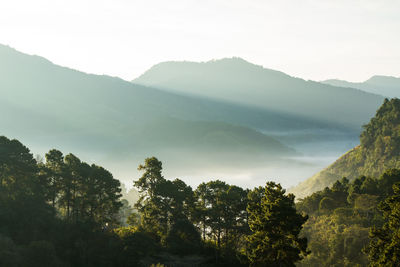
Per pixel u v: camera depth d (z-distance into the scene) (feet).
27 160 206.18
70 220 205.05
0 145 196.03
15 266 143.95
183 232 204.03
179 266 179.42
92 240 185.78
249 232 188.96
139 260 180.86
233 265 184.55
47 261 152.35
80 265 165.17
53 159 207.82
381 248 106.22
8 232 167.94
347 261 193.16
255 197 184.65
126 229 204.54
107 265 169.58
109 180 206.18
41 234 174.70
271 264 119.14
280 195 123.03
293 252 113.60
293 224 115.96
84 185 206.49
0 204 185.06
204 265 181.78
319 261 208.74
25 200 192.03
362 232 205.16
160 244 206.49
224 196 192.65
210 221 197.88
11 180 199.41
